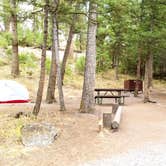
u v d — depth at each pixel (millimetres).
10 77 22125
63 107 14969
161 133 11336
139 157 8391
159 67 38469
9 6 14875
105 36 31891
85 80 15312
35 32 34281
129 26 22484
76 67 30375
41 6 12781
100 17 15602
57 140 9930
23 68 25562
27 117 12469
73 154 8727
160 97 25328
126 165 7723
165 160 8086
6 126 10969
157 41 21281
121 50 32812
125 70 37438
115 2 13836
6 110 14367
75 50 37969
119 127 12234
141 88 27078
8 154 8625
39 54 30984
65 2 13461
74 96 21094
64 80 25141
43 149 9125
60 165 7867
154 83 35250
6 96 9789
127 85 26188
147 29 21203
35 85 21797
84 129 11461
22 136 9711
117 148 9320
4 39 30703
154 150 9062
